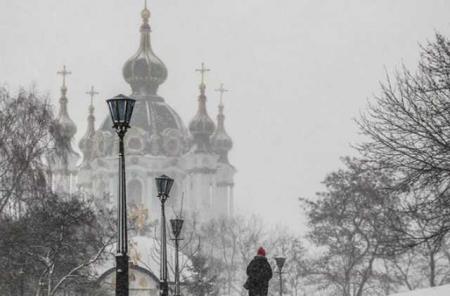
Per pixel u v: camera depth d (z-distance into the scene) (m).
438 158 123.94
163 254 109.50
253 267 80.06
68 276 156.50
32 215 160.50
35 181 166.75
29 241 156.50
